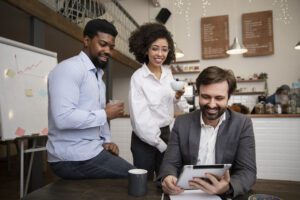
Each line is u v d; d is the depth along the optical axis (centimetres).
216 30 601
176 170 116
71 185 111
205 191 98
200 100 114
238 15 595
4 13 224
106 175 141
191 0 625
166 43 170
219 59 603
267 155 288
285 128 283
